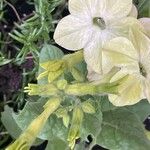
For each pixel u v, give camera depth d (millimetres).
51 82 125
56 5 173
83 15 130
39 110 138
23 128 138
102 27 132
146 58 124
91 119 136
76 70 134
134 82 126
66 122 132
